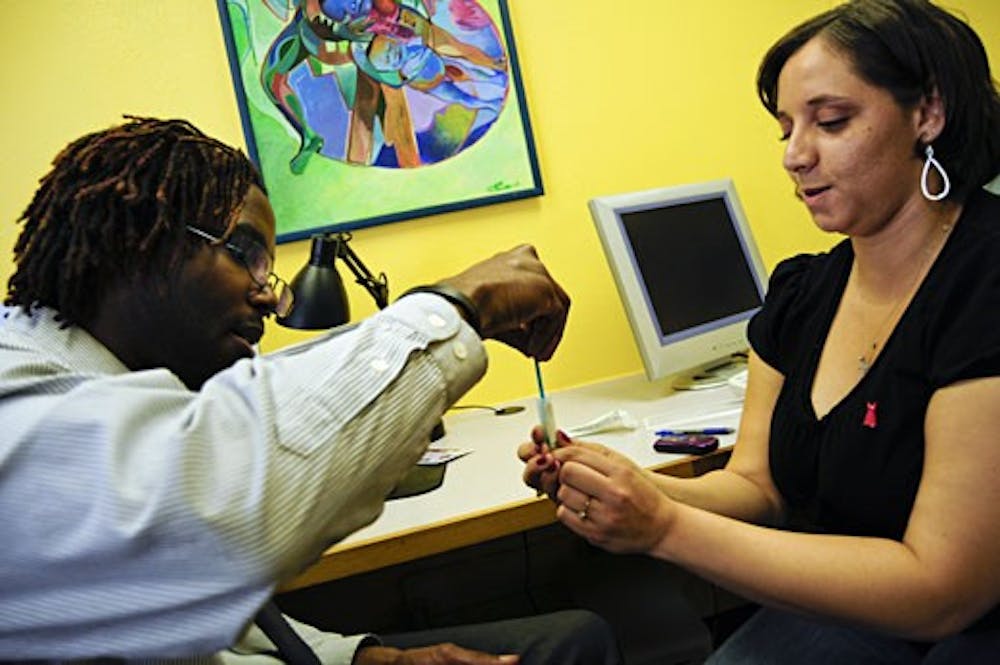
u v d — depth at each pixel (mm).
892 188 881
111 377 523
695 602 1908
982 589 756
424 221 1775
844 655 954
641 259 1585
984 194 900
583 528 834
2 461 464
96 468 464
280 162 1680
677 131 1936
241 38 1651
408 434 562
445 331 600
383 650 874
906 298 907
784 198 2020
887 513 880
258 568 473
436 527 1025
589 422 1452
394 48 1723
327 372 542
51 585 479
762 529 828
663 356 1542
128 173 594
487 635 947
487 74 1778
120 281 598
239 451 493
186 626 483
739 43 1962
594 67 1871
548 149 1851
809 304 1076
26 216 617
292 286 1393
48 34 1599
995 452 750
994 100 880
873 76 850
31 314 608
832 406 963
